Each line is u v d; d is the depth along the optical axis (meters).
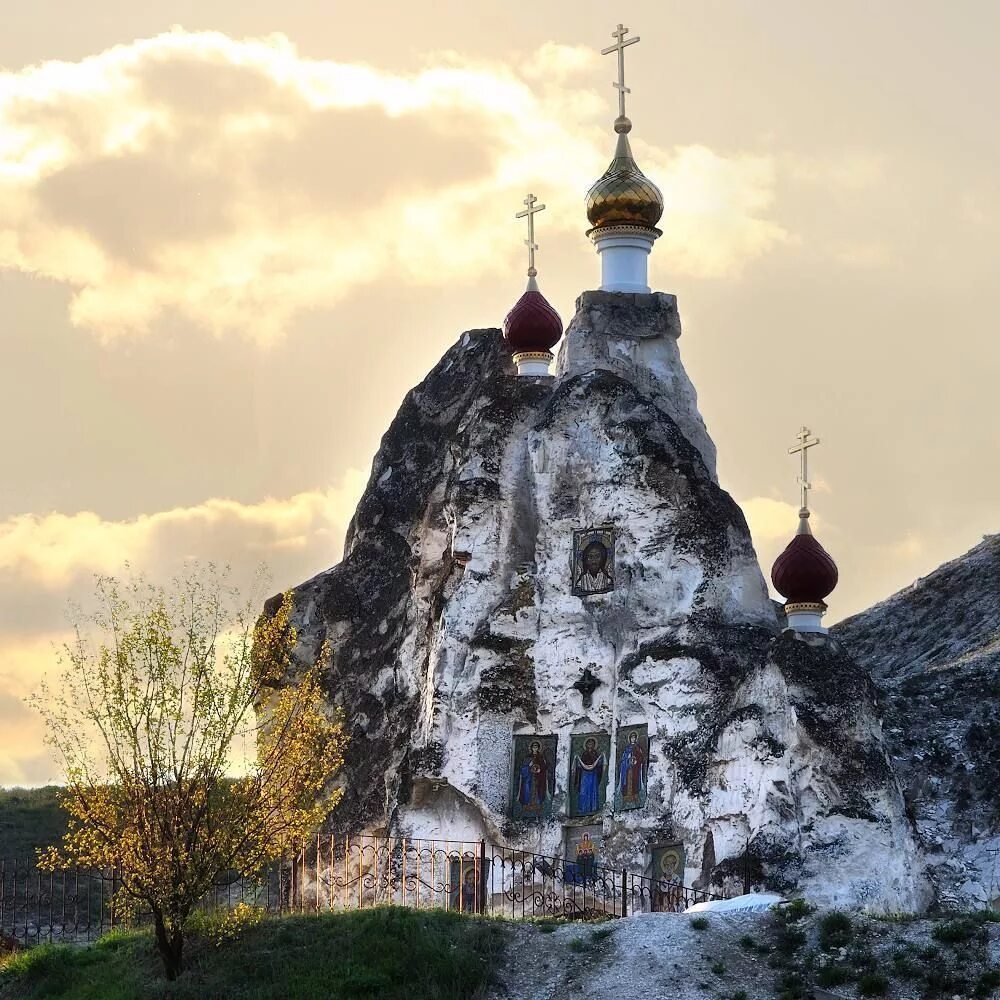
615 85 101.19
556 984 68.88
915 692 94.50
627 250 98.25
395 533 103.81
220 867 72.44
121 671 73.00
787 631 84.75
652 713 87.19
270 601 104.75
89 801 72.81
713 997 66.44
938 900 82.62
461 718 91.12
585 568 91.50
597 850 87.19
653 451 90.69
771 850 80.62
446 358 107.56
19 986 73.25
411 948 70.62
